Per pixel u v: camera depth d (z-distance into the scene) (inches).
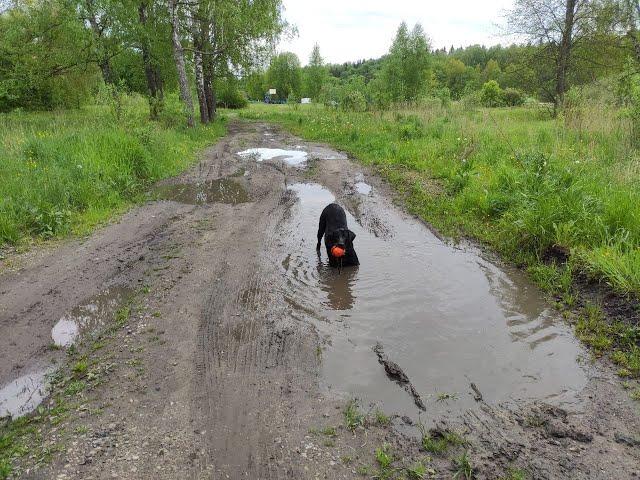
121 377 152.5
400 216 320.5
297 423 131.6
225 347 168.6
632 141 395.5
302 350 166.1
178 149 562.3
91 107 1115.3
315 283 219.8
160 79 1050.7
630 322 170.9
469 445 122.0
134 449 122.3
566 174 272.4
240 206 352.8
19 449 122.6
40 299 205.9
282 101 2709.2
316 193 390.6
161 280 223.8
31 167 363.9
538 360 158.1
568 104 645.3
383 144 583.5
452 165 421.4
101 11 722.8
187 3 778.8
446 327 179.6
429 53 1251.2
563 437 123.9
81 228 296.8
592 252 212.4
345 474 114.1
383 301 201.0
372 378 150.6
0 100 933.2
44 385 149.9
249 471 115.3
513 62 927.0
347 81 1441.9
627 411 132.0
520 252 240.1
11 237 271.1
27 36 784.3
